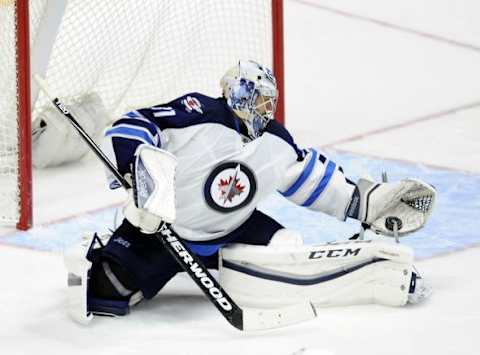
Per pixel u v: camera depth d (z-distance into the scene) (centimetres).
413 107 2525
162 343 1362
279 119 2183
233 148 1438
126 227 1461
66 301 1512
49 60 2094
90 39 2192
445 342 1348
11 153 1855
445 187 2009
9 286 1572
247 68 1451
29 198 1814
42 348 1353
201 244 1484
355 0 3375
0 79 1847
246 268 1485
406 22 3181
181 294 1546
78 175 2102
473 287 1546
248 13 2244
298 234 1505
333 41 3036
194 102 1439
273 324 1390
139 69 2227
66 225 1842
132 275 1435
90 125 2106
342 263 1478
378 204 1532
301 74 2780
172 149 1428
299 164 1508
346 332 1387
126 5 2202
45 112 2095
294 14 3262
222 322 1434
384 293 1478
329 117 2456
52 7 2041
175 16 2239
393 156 2191
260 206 1939
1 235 1797
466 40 3033
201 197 1445
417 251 1703
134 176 1345
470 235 1769
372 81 2722
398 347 1334
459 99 2580
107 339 1378
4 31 1848
